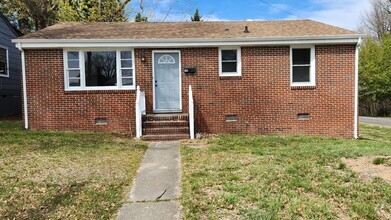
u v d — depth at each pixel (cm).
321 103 1013
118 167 580
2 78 1458
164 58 1025
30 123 988
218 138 912
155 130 921
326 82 1009
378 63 2408
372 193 423
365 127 1480
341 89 1008
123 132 996
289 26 1149
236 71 1020
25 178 497
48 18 1959
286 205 386
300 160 611
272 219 347
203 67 1012
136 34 1049
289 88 1011
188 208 388
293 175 507
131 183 495
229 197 411
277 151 703
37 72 979
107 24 1257
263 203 389
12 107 1564
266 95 1015
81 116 998
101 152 696
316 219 348
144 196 439
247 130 1020
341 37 973
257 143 823
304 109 1016
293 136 962
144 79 1012
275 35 1002
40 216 368
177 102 1035
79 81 1002
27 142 772
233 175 511
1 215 368
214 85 1015
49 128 992
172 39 980
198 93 1016
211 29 1134
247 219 351
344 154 657
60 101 991
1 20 1452
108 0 1980
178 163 617
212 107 1016
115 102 1006
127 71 1018
